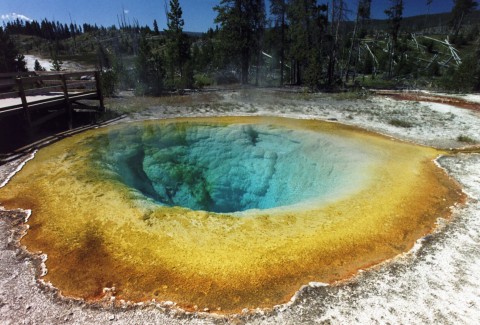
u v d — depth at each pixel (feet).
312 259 14.97
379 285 13.39
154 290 12.98
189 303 12.39
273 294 12.89
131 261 14.61
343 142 31.89
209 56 111.04
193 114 44.32
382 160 27.27
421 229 17.58
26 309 12.03
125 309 12.09
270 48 104.17
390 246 16.08
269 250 15.49
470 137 34.45
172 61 88.48
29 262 14.61
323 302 12.50
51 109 38.99
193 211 19.07
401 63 108.37
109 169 25.44
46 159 26.68
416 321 11.64
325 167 27.84
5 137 31.89
